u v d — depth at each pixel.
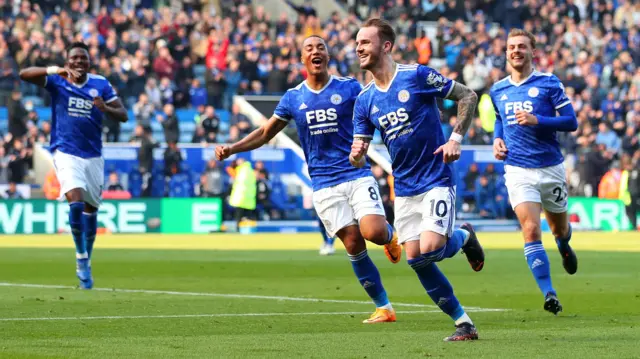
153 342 9.04
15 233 33.88
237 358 8.00
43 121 37.28
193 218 35.69
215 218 35.91
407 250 9.55
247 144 11.62
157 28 40.69
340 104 11.48
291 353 8.29
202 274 18.08
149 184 35.59
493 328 10.22
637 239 31.58
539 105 12.61
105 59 39.16
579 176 39.31
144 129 35.78
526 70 12.77
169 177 35.78
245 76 40.72
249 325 10.52
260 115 36.59
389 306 10.99
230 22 42.56
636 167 39.25
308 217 36.78
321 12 49.22
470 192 37.59
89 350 8.49
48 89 15.48
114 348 8.62
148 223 35.31
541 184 12.55
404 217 9.59
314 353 8.29
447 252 10.51
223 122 39.94
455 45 44.91
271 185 36.66
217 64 40.38
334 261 21.48
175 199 35.56
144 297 13.80
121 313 11.69
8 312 11.75
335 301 13.27
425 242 9.27
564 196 12.80
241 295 14.15
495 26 47.78
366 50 9.45
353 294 14.32
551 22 47.47
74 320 10.93
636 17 49.56
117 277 17.44
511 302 13.12
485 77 42.41
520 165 12.62
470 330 9.22
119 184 35.25
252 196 36.00
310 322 10.83
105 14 40.59
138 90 39.38
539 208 12.44
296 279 16.98
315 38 11.48
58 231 34.44
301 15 44.19
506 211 37.94
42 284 15.98
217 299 13.54
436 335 9.59
